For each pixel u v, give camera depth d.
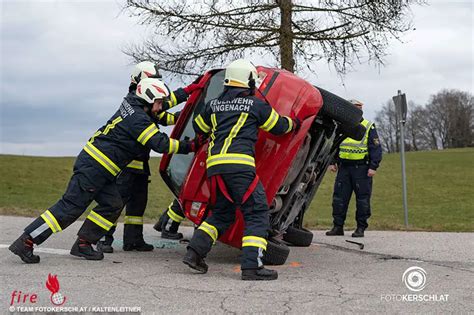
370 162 9.29
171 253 7.20
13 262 6.13
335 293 4.91
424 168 32.00
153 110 6.28
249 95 5.66
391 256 7.25
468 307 4.50
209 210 6.13
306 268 6.28
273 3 11.09
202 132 5.98
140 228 7.29
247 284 5.23
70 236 8.51
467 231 10.52
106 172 6.16
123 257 6.72
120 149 6.18
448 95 78.19
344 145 9.41
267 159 5.96
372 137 9.24
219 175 5.49
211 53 11.23
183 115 6.70
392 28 10.95
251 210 5.49
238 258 6.90
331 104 6.57
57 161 32.00
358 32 11.01
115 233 9.28
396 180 27.28
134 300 4.55
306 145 6.44
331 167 10.02
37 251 6.96
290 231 8.04
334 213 9.65
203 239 5.70
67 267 5.89
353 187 9.48
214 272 5.86
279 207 6.55
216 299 4.62
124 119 6.13
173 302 4.51
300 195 7.18
